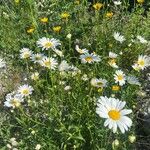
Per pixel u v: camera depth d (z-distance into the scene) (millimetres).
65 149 344
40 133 358
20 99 383
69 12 530
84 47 490
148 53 486
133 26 506
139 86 409
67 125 359
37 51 481
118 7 560
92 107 370
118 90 385
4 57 494
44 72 455
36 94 420
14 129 400
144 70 464
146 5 558
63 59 454
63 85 408
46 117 383
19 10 542
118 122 273
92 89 384
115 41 479
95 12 523
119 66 462
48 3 558
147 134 390
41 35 498
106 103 279
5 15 526
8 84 460
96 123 352
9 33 511
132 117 378
